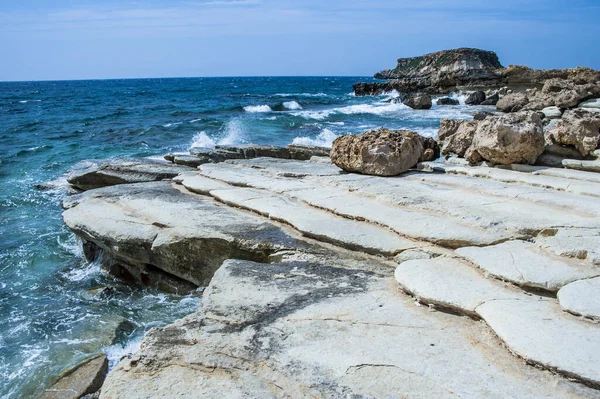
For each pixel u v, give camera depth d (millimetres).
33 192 14016
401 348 3969
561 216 6156
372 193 7656
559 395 3383
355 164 9250
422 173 9258
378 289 5062
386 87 59812
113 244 7496
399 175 9094
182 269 7145
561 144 9672
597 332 3844
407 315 4477
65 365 5680
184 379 3818
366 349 3977
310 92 76250
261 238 6551
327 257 5988
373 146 9086
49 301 7410
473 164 9898
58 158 19250
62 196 13445
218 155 13336
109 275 8125
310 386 3617
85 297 7461
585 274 4621
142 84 132500
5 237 10344
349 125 27312
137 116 35344
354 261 5840
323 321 4434
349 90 84562
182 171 11367
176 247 6992
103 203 8617
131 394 3689
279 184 8711
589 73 34375
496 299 4391
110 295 7465
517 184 8258
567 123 9578
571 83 25531
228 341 4199
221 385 3729
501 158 9320
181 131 25891
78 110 43062
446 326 4273
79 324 6629
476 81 47250
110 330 6391
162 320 6617
